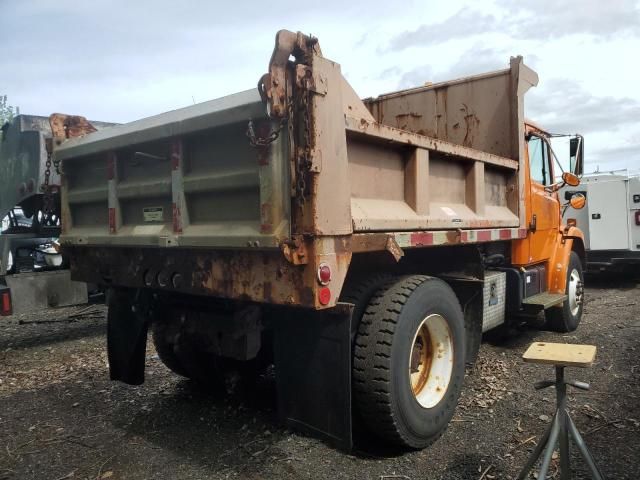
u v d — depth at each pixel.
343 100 2.87
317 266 2.64
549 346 2.65
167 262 3.41
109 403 4.34
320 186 2.65
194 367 4.30
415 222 3.44
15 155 6.41
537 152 5.93
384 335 3.19
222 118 2.88
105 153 3.78
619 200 10.62
